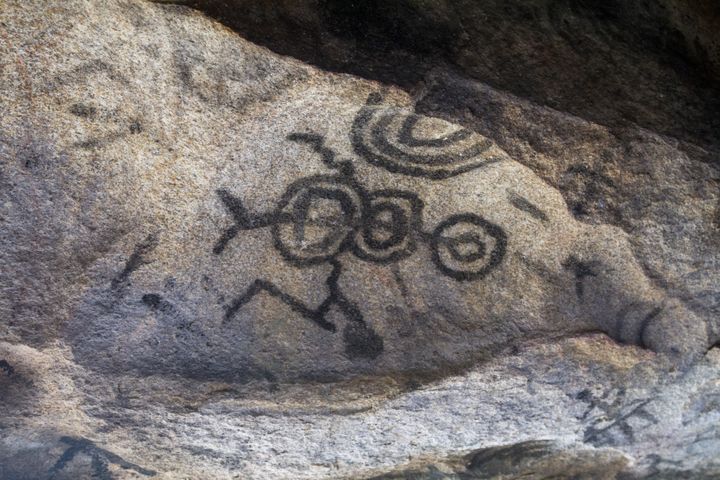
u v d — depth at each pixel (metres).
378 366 2.77
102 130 2.55
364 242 2.73
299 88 2.56
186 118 2.57
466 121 2.62
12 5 2.42
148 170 2.61
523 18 2.69
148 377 2.73
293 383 2.75
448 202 2.72
